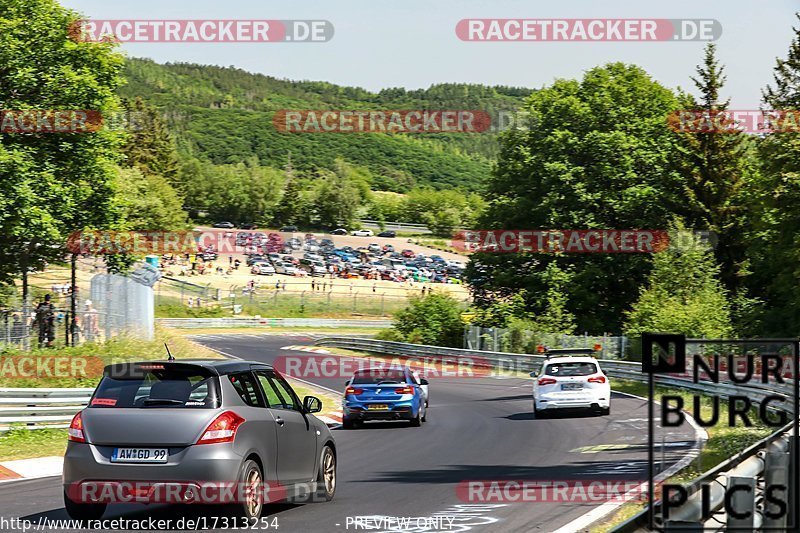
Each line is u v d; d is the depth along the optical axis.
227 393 18.19
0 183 55.38
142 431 17.62
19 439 35.19
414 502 21.31
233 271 196.38
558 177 105.88
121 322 58.19
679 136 108.56
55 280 92.25
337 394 65.69
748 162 105.69
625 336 80.44
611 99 112.44
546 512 19.64
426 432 41.25
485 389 69.94
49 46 59.50
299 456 20.17
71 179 61.12
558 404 46.03
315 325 162.12
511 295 109.38
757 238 89.38
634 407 50.91
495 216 111.94
